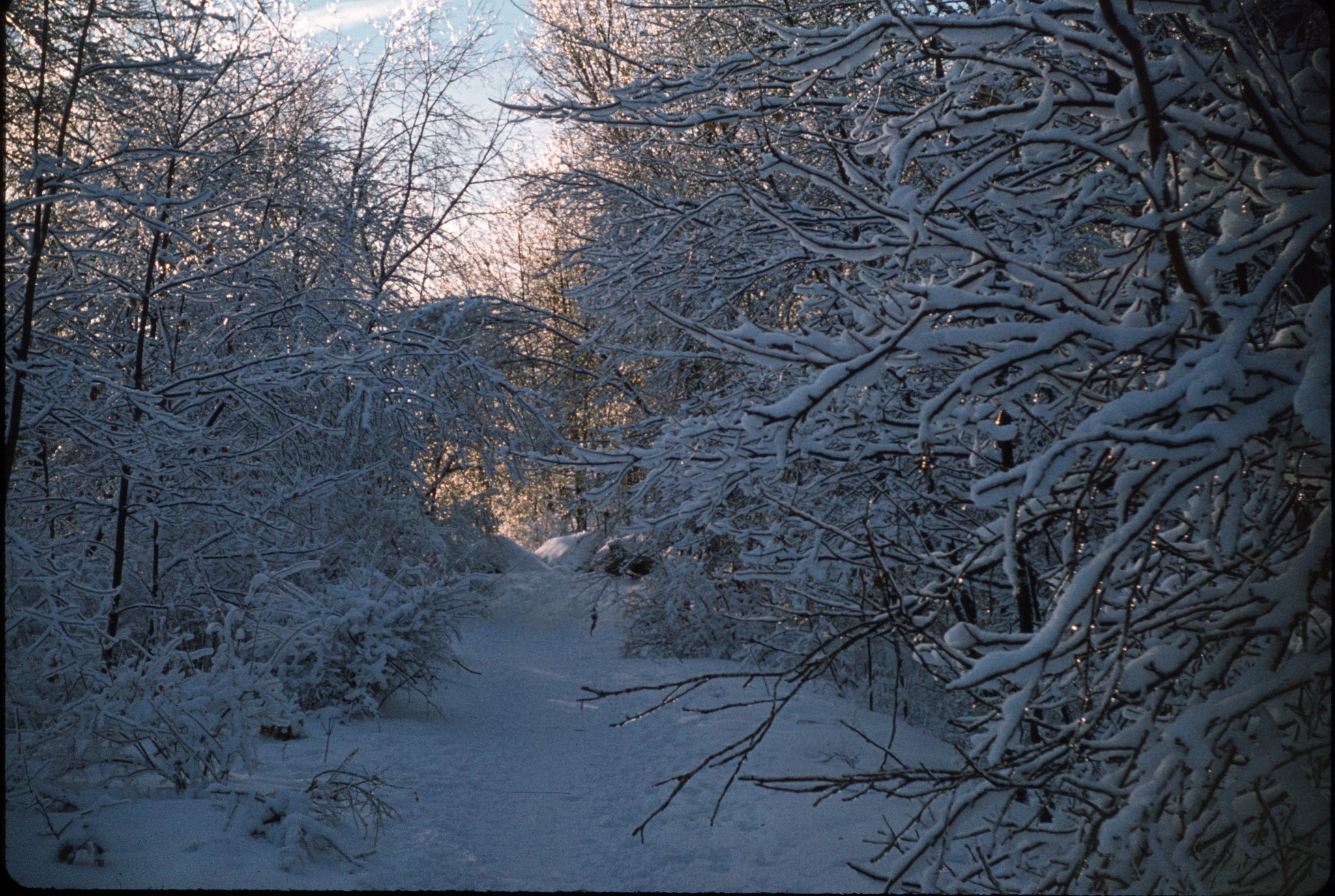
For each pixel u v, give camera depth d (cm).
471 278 1778
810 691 1038
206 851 439
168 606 733
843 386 344
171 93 815
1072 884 335
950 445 563
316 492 903
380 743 771
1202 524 316
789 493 638
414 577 1361
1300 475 318
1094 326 318
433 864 500
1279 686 289
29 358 589
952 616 602
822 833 577
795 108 693
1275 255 381
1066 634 312
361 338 1083
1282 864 289
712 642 1366
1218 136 340
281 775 610
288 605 681
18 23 574
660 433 1140
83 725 494
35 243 546
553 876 505
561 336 1588
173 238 740
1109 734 392
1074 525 325
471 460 1583
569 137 1533
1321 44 369
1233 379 283
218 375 764
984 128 392
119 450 637
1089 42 351
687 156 1088
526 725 952
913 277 573
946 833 323
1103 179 437
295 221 1134
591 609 1856
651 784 713
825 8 842
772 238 859
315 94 1349
